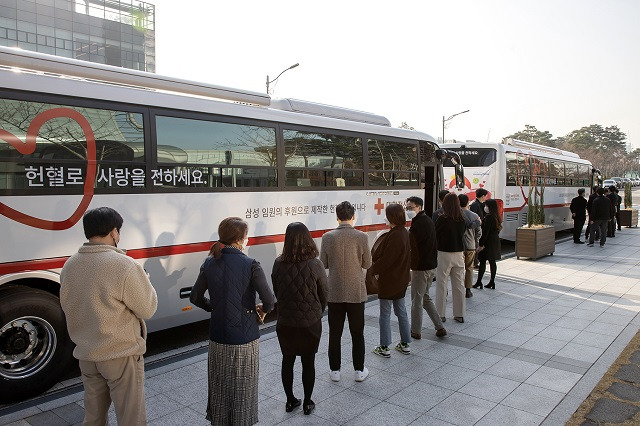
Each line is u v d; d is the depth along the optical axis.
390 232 5.65
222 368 3.62
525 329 6.90
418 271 6.33
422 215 6.34
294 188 7.52
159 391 4.81
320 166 8.01
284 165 7.38
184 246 6.07
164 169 5.88
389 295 5.61
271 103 7.89
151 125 5.78
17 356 4.86
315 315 4.21
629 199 23.59
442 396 4.71
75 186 5.11
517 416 4.31
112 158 5.41
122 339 3.08
